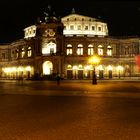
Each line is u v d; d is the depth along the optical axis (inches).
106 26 4456.2
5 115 644.1
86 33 4271.7
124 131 471.2
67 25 4261.8
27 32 4650.6
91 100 971.3
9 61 4680.1
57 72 3595.0
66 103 880.9
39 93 1305.4
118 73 4173.2
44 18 4121.6
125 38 4266.7
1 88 1740.9
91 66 3924.7
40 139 417.7
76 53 3969.0
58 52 3868.1
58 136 436.8
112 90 1482.5
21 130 481.7
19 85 2169.0
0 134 451.8
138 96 1122.7
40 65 3914.9
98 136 435.5
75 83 2476.6
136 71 4165.8
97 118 599.2
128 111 698.8
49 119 589.3
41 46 3954.2
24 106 809.5
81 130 480.7
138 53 4188.0
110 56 4121.6
